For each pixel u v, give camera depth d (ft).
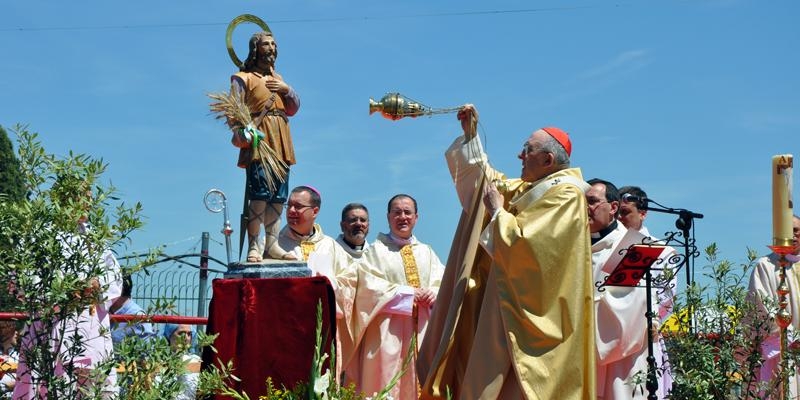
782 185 27.86
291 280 27.63
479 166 28.19
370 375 33.63
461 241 28.35
